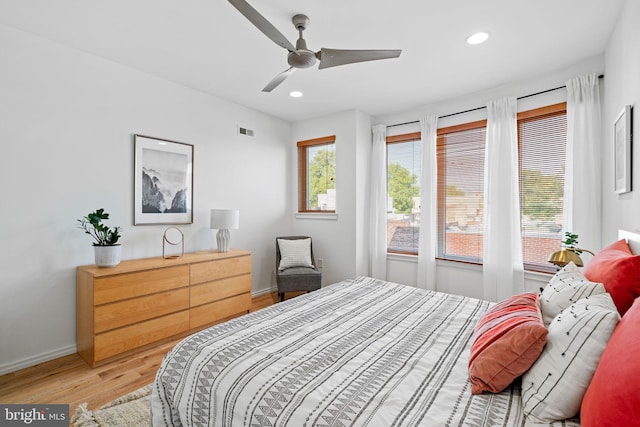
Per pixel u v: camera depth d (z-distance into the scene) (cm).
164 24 223
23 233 234
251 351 140
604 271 133
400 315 189
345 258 416
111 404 188
